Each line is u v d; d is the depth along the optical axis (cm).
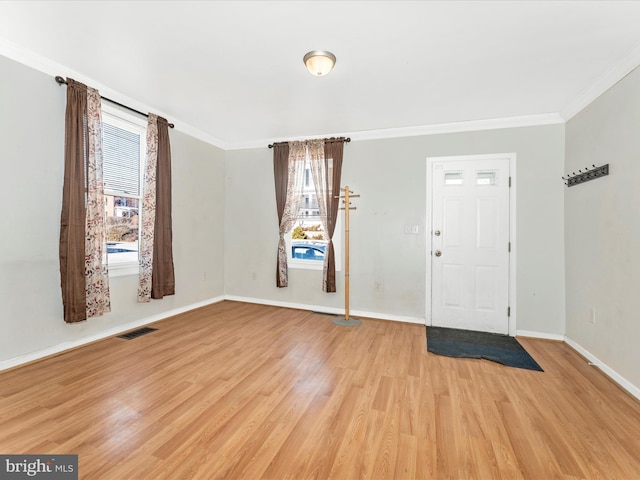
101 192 293
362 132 411
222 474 145
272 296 466
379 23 197
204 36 215
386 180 404
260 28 204
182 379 236
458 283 376
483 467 152
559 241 338
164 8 187
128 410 194
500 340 335
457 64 245
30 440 165
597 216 272
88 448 160
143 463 151
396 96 304
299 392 220
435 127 380
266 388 225
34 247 257
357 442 169
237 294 489
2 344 239
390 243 402
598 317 269
